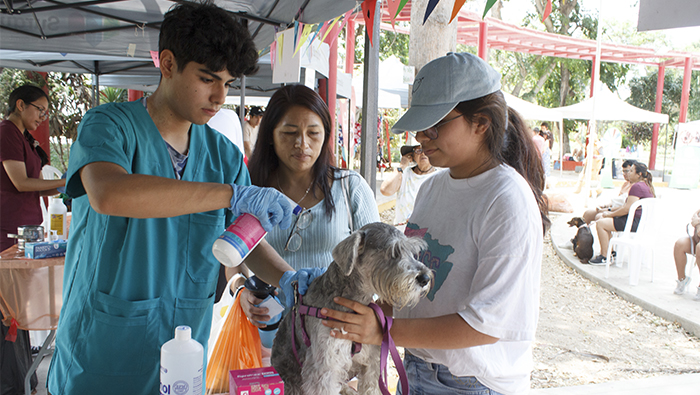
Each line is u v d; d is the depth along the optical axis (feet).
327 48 20.34
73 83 38.17
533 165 6.22
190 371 4.85
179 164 5.96
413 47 23.97
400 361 5.18
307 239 8.13
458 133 5.50
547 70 95.66
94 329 5.49
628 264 25.25
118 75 24.21
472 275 5.46
